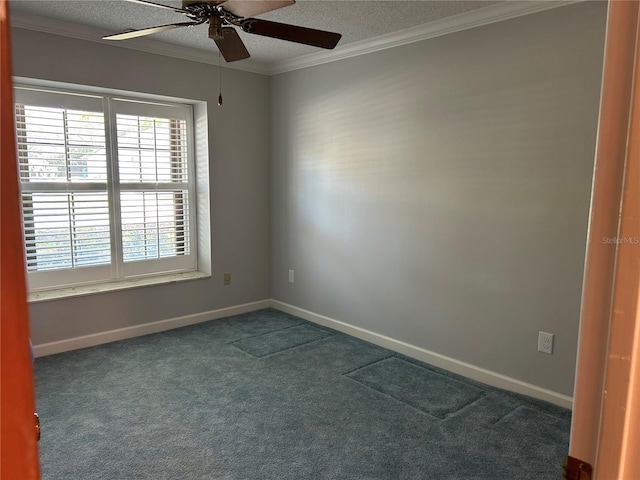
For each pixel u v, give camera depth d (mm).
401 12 2879
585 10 2449
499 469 2135
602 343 473
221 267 4316
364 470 2125
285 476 2078
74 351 3488
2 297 418
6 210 418
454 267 3150
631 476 473
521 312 2834
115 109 3725
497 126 2844
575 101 2518
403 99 3346
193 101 4023
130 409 2648
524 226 2775
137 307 3826
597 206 464
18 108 3273
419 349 3414
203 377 3074
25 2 2822
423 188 3279
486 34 2848
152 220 4023
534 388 2809
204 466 2143
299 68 4117
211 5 1937
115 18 3102
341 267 3959
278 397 2811
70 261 3598
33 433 456
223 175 4238
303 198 4246
